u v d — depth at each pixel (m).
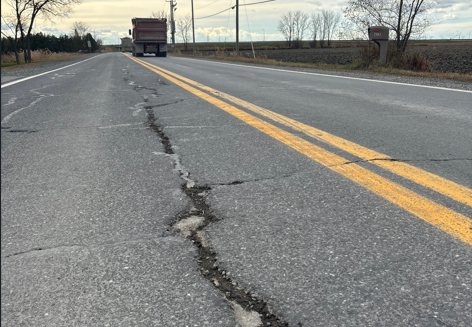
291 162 2.75
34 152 3.21
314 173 2.50
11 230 1.79
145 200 2.12
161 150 3.17
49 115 4.91
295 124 4.09
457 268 1.41
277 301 1.25
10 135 3.87
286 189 2.23
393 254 1.51
